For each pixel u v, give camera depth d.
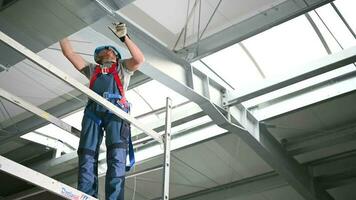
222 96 4.85
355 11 4.25
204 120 5.64
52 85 4.84
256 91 4.69
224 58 4.73
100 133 3.12
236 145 5.90
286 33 4.54
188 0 3.96
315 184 6.21
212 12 4.07
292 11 3.89
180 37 4.30
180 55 4.36
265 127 5.57
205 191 6.90
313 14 4.32
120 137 3.07
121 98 3.13
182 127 5.75
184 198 7.05
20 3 3.18
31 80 4.77
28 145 6.02
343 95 5.01
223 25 4.17
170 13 4.09
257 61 4.82
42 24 3.31
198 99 4.51
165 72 4.09
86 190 2.87
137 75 4.71
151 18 4.16
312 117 5.59
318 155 6.14
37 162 6.19
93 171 2.98
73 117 5.36
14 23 3.30
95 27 3.60
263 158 5.58
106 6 3.32
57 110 5.13
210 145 5.93
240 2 3.95
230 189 6.72
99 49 3.38
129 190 6.91
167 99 3.36
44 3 3.16
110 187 2.89
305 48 4.68
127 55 3.89
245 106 5.30
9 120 5.31
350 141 5.88
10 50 3.39
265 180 6.48
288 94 5.27
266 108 5.38
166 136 3.19
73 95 4.96
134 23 4.20
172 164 6.37
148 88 5.11
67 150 6.06
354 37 4.54
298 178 5.90
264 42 4.63
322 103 5.16
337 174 6.23
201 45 4.28
